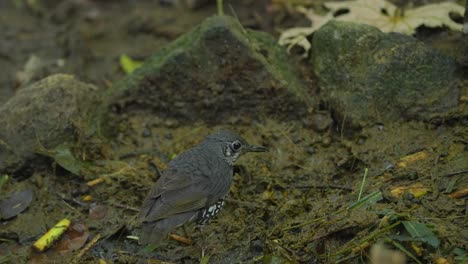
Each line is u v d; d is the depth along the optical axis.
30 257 9.38
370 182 9.47
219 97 10.86
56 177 10.35
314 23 12.05
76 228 9.76
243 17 13.80
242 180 10.12
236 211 9.66
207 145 9.42
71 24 14.96
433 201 8.82
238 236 9.27
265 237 9.06
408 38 10.66
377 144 10.05
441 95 10.27
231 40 10.69
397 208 8.75
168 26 14.34
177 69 10.82
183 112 10.98
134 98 11.02
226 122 10.94
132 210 9.94
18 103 10.73
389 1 12.79
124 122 11.05
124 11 15.16
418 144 9.90
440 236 8.18
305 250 8.59
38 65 13.65
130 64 13.31
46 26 15.02
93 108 10.95
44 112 10.55
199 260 9.12
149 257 9.24
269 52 11.12
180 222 8.55
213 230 9.55
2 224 9.91
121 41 14.28
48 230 9.77
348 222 8.54
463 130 9.80
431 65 10.42
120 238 9.61
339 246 8.52
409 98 10.32
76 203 10.09
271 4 13.64
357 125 10.28
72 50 13.98
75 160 10.41
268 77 10.71
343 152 10.19
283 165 10.25
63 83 10.88
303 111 10.75
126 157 10.69
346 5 12.06
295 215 9.28
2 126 10.56
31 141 10.42
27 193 10.20
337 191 9.58
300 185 9.86
